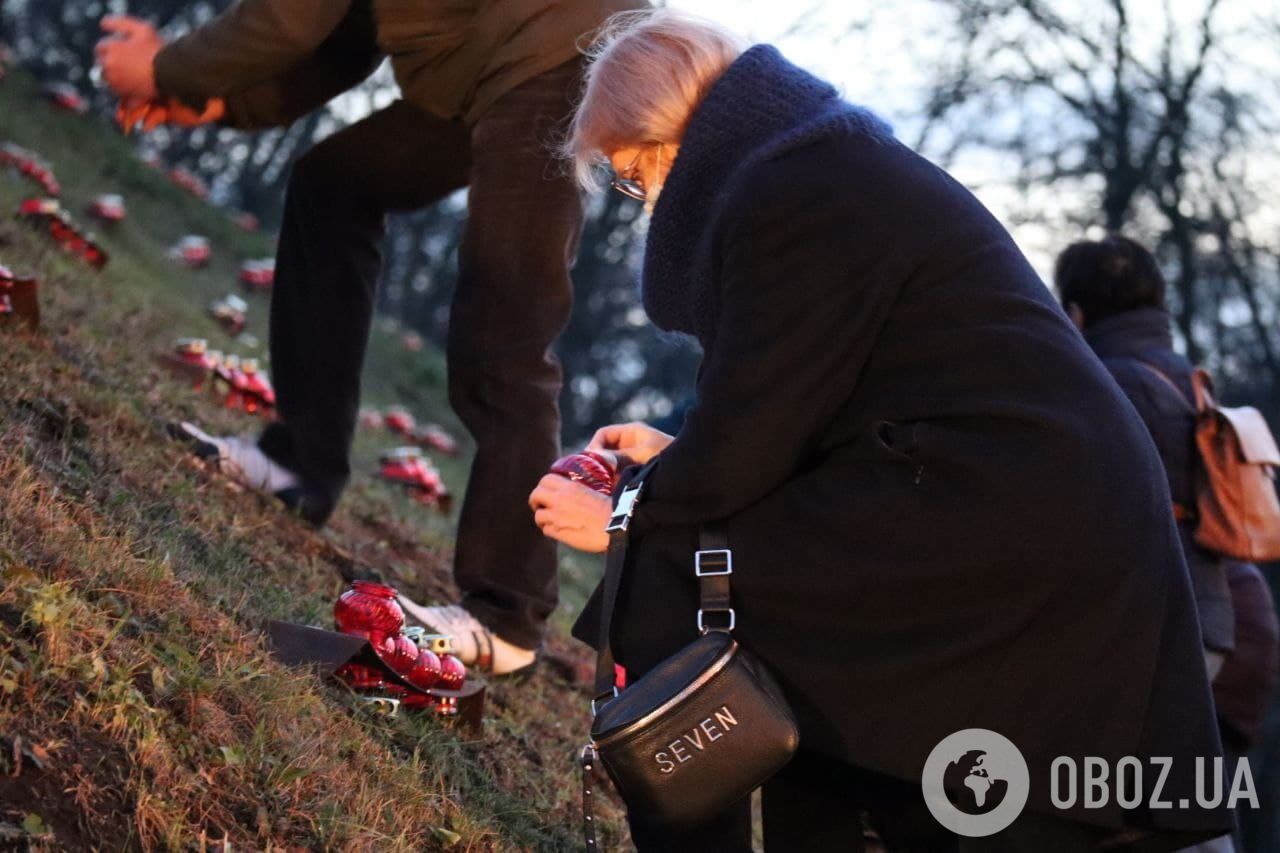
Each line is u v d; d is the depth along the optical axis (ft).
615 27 9.82
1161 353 13.15
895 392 7.64
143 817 7.20
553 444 12.66
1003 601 7.36
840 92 8.29
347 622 10.60
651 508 8.04
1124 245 13.38
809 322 7.54
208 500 12.80
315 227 13.66
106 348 16.81
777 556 7.69
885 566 7.44
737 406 7.59
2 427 10.87
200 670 8.70
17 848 6.56
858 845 8.79
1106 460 7.47
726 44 8.43
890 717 7.43
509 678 13.19
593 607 8.47
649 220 8.39
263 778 8.16
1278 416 69.72
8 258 20.49
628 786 7.66
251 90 13.79
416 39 12.38
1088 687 7.35
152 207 48.62
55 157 45.01
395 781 9.21
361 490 20.26
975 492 7.36
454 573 12.80
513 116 12.07
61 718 7.47
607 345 110.93
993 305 7.66
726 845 8.38
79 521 10.04
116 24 13.11
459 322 12.34
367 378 45.65
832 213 7.61
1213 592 13.08
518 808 10.25
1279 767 61.87
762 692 7.50
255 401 19.26
